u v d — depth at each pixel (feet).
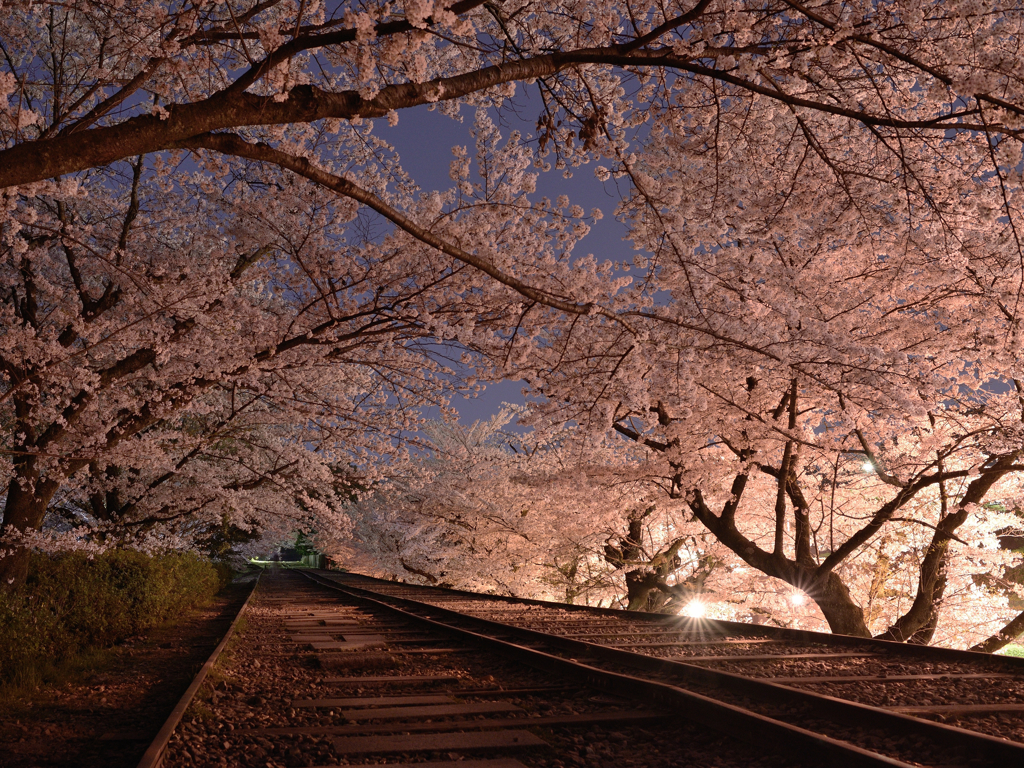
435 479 86.38
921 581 45.09
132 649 33.81
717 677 20.39
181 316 31.37
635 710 17.54
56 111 27.81
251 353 33.45
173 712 16.08
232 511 67.41
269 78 13.98
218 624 46.65
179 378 38.32
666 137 28.63
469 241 25.93
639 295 25.75
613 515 60.13
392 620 44.11
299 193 29.53
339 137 32.45
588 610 49.39
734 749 14.35
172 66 19.10
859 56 19.76
